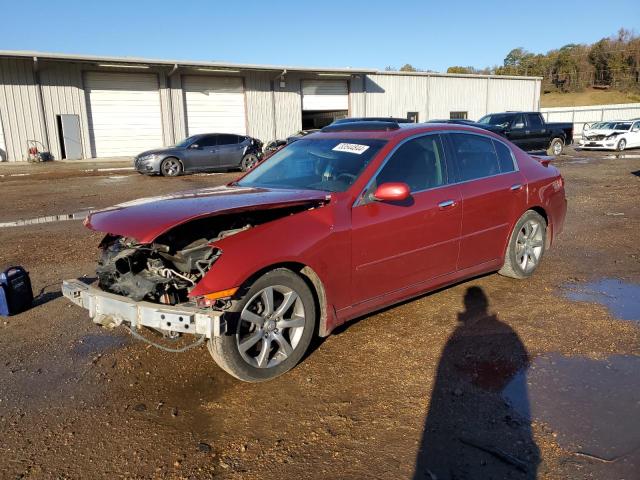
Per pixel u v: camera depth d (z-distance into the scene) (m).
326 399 3.23
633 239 7.22
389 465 2.61
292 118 31.59
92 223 3.50
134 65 25.30
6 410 3.18
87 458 2.72
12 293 4.66
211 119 29.05
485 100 38.03
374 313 4.57
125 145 26.95
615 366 3.54
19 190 14.26
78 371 3.66
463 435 2.83
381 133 4.40
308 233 3.50
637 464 2.56
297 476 2.54
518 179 5.11
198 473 2.58
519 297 4.92
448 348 3.88
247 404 3.20
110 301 3.28
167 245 3.34
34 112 24.52
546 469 2.54
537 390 3.26
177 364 3.74
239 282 3.14
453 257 4.52
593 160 21.19
